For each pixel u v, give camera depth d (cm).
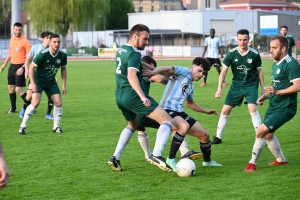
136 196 833
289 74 958
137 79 920
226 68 1312
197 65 1014
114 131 1452
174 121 977
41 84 1404
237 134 1392
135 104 941
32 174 976
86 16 7825
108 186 893
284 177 943
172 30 8706
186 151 1041
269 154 1148
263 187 878
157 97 2330
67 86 2884
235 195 833
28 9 7956
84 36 7981
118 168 993
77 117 1728
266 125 961
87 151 1180
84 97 2341
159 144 955
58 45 1368
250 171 987
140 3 15338
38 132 1441
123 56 938
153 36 8338
